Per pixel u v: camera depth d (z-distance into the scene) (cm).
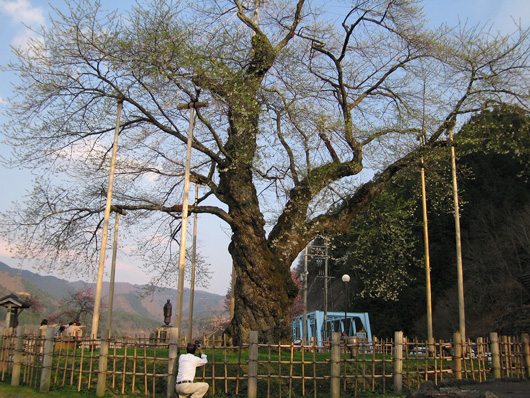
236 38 1440
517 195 3712
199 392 890
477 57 1534
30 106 1464
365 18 1562
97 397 936
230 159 1408
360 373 1055
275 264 1390
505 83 1520
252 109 1358
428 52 1584
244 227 1391
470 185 4000
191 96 1400
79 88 1450
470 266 3672
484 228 3728
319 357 1111
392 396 948
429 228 4125
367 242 1927
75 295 4631
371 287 2145
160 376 933
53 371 1050
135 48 1346
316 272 5422
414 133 1600
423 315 3912
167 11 1323
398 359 997
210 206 1466
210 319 4588
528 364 1225
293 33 1547
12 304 1844
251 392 900
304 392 945
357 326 4306
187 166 1422
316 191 1442
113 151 1537
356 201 1544
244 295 1345
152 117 1446
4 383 1084
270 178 1571
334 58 1509
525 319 2903
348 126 1472
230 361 1019
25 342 1091
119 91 1405
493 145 1598
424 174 2038
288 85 1549
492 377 1170
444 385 1018
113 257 1733
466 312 3444
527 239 3266
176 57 1314
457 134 1594
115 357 960
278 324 1333
